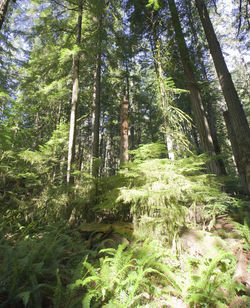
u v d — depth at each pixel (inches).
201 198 129.1
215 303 72.0
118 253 94.3
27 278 80.0
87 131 649.6
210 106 486.9
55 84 294.4
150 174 140.5
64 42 309.7
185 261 97.1
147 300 79.5
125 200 126.7
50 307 74.0
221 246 105.1
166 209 116.3
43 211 177.2
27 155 201.2
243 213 145.3
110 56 361.7
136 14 359.6
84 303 66.3
